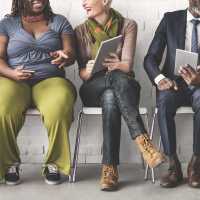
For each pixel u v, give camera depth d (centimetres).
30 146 344
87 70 301
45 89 298
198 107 282
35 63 307
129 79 286
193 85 287
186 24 311
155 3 340
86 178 307
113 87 285
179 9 340
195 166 287
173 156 289
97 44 311
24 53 307
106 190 281
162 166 329
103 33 311
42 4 309
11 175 291
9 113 282
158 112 289
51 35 310
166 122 286
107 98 284
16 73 294
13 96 288
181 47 307
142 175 314
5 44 308
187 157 346
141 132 273
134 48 308
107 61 296
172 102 288
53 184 293
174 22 312
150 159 268
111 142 282
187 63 286
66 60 300
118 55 305
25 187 288
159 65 318
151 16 341
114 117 282
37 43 308
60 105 285
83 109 297
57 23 314
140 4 340
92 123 342
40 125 342
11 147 288
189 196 272
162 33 314
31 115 313
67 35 312
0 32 309
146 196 273
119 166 338
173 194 276
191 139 345
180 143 345
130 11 340
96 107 300
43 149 344
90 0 312
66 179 304
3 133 284
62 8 339
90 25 315
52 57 308
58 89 293
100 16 316
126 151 345
